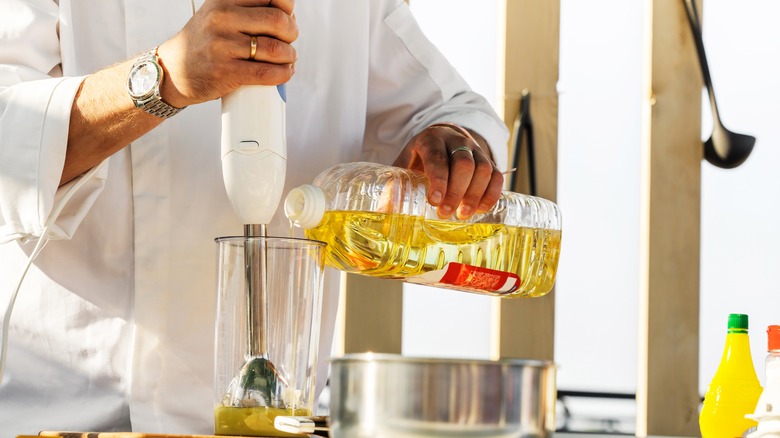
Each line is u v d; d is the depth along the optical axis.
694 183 2.47
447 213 1.48
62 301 1.57
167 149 1.59
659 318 2.46
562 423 2.65
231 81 1.25
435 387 0.84
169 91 1.31
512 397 0.85
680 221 2.47
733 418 1.46
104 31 1.60
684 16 2.47
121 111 1.34
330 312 1.79
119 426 1.59
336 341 2.33
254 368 1.21
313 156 1.76
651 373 2.45
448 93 1.90
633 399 2.54
